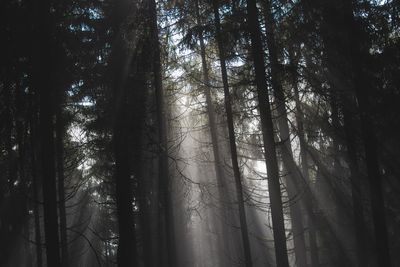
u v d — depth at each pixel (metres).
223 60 12.92
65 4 14.39
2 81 14.84
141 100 13.75
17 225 17.25
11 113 15.41
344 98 13.52
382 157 15.41
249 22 11.23
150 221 21.42
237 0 11.52
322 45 12.62
